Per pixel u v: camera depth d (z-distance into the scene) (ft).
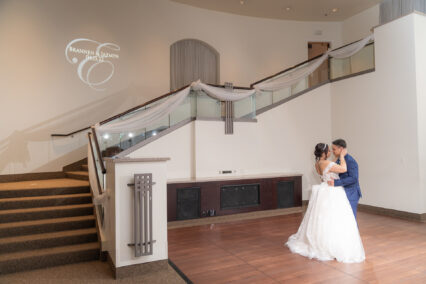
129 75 27.91
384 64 21.52
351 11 33.22
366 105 22.90
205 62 32.73
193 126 21.72
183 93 21.12
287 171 24.77
